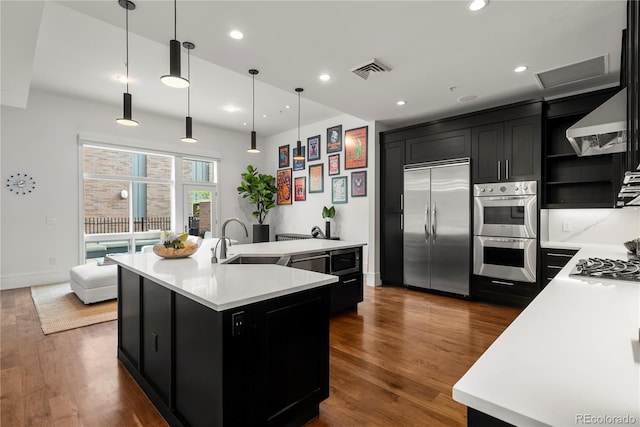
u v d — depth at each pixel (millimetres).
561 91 3811
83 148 5344
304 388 1816
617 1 2139
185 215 6543
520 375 697
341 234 5930
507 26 2449
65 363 2559
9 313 3709
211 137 6906
